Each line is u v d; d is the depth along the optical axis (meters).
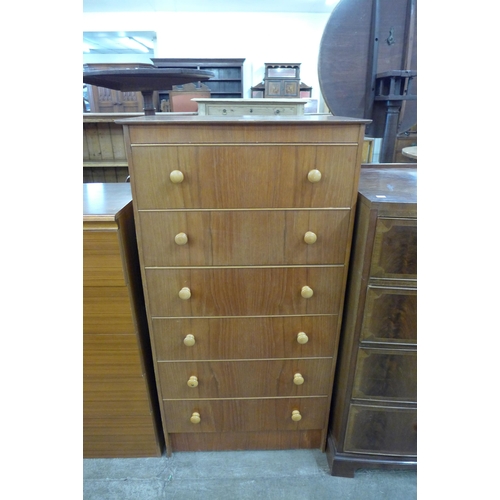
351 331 1.02
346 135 0.86
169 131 0.84
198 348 1.09
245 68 4.85
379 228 0.87
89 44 6.09
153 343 1.08
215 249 0.96
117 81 1.31
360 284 0.94
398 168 1.32
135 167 0.87
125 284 1.00
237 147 0.86
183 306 1.03
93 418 1.20
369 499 1.12
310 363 1.12
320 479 1.19
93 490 1.16
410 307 0.96
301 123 0.83
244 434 1.25
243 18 4.66
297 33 4.74
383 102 1.31
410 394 1.06
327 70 1.27
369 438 1.14
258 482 1.18
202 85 4.43
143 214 0.92
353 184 0.91
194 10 4.53
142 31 4.75
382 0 1.21
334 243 0.97
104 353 1.09
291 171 0.89
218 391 1.15
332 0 4.16
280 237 0.95
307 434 1.27
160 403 1.17
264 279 1.00
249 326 1.06
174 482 1.18
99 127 2.74
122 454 1.26
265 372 1.13
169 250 0.96
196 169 0.88
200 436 1.25
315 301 1.04
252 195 0.91
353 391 1.07
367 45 1.25
